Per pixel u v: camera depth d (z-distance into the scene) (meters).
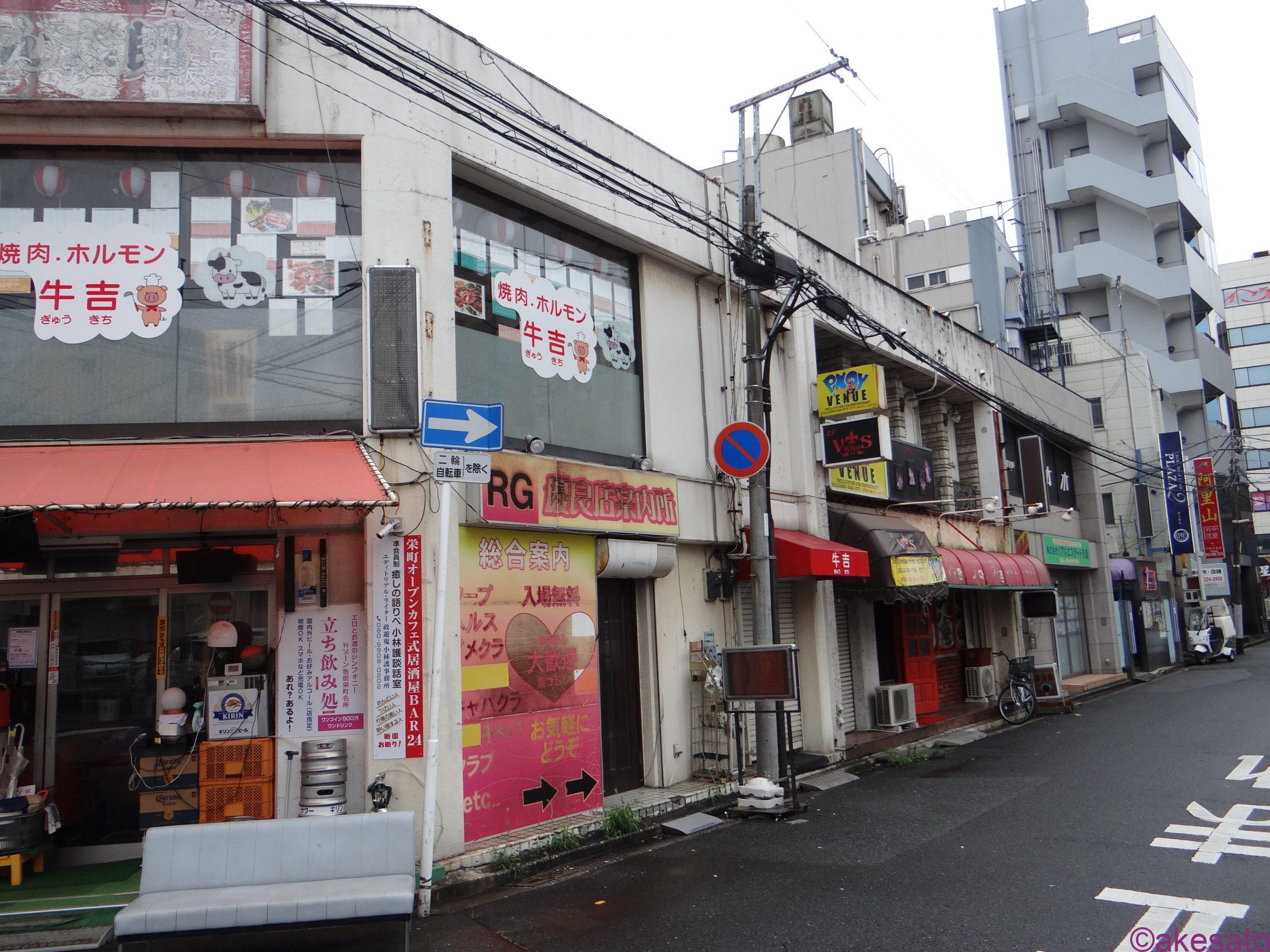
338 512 7.80
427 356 7.94
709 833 8.95
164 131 7.61
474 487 8.06
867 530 13.35
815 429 13.48
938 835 8.46
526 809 8.36
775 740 10.41
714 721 10.76
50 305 7.55
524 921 6.44
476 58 8.81
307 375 7.87
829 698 12.68
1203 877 6.74
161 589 7.90
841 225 24.94
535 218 9.79
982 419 19.50
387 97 8.14
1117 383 30.86
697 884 7.20
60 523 7.50
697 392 11.64
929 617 17.81
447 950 5.93
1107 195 39.88
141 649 7.86
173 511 7.23
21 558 7.04
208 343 7.75
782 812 9.41
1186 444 41.28
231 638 7.76
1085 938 5.66
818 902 6.61
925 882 6.98
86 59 7.36
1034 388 22.73
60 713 7.66
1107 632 25.70
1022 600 20.67
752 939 5.91
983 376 19.59
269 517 7.75
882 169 28.56
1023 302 29.75
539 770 8.54
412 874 6.00
